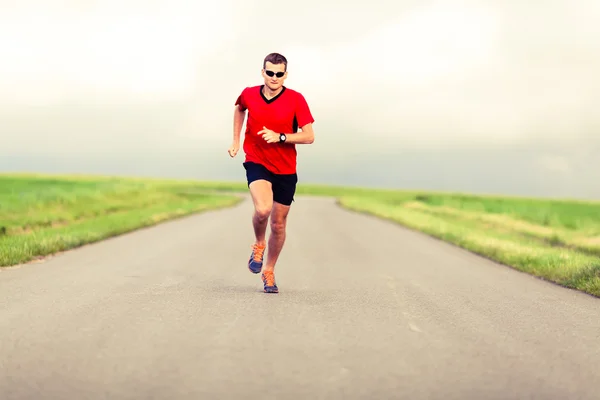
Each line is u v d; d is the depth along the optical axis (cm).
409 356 475
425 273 1048
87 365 431
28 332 529
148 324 572
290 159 757
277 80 721
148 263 1092
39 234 1463
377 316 641
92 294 738
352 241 1659
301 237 1750
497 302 762
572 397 384
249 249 1373
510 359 475
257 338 525
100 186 4575
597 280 915
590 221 3284
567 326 618
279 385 394
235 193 7825
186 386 388
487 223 2897
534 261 1223
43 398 362
